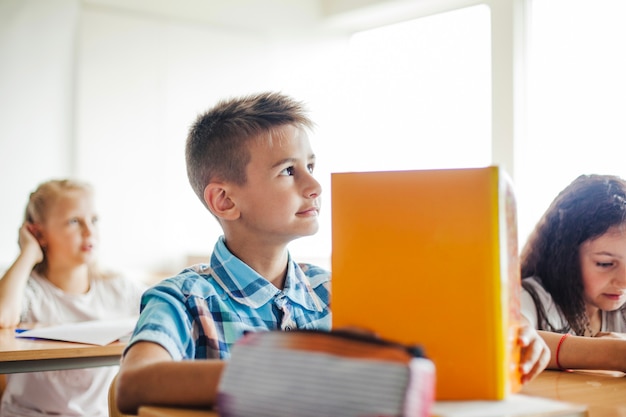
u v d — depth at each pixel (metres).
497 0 3.44
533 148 3.36
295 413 0.57
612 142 3.04
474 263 0.72
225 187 1.17
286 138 1.16
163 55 3.85
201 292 1.08
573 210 1.57
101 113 3.72
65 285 2.41
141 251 3.80
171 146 3.88
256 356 0.60
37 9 3.60
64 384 2.15
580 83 3.17
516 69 3.38
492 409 0.67
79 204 2.41
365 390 0.55
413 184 0.74
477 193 0.72
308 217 1.16
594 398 0.90
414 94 3.85
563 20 3.25
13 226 3.54
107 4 3.72
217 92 3.99
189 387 0.75
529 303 1.54
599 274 1.54
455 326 0.72
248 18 4.06
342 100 4.16
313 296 1.22
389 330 0.75
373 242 0.76
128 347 0.92
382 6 3.79
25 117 3.58
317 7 4.16
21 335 1.80
